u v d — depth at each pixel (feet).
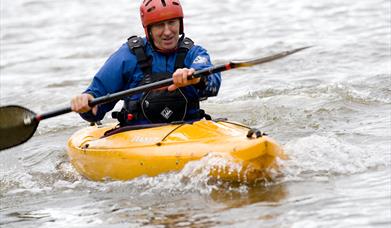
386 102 76.84
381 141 60.44
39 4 183.11
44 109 90.74
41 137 76.33
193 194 49.80
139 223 45.34
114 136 56.49
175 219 45.27
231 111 78.54
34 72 114.01
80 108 54.85
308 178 50.93
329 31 122.83
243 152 49.32
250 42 120.78
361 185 48.55
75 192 54.75
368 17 130.82
